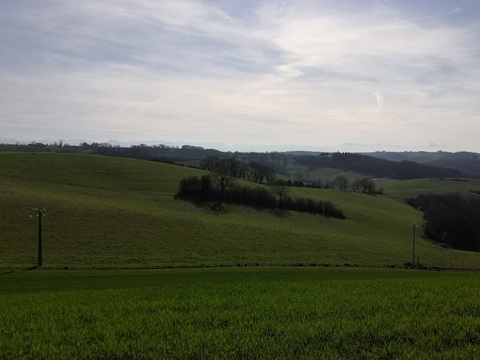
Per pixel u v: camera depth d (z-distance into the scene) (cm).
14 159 10481
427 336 1184
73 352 1146
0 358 1123
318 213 10225
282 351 1088
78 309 1803
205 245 6550
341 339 1179
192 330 1317
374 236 9019
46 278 4166
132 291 2453
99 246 6053
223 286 2586
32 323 1522
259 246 6762
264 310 1627
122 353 1111
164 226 7225
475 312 1480
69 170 10425
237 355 1073
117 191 9631
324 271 5044
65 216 6969
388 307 1622
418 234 9794
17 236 6084
